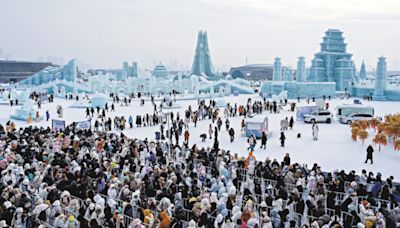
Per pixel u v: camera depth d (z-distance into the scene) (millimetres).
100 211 13945
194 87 104188
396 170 26406
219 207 15070
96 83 98562
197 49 150500
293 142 36812
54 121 37375
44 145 25625
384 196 17828
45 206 14188
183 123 44781
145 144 27547
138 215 14938
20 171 18094
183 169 21312
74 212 14312
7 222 13492
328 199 17219
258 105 59812
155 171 18938
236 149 33562
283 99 83062
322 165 27812
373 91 90875
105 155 23641
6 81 155625
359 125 40000
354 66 108375
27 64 166000
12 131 32688
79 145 25688
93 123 48000
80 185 16500
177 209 14859
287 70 111938
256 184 18922
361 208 15539
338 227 13508
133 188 17156
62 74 115375
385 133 35781
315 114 49781
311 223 14234
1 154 21578
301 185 18672
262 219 14141
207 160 22891
